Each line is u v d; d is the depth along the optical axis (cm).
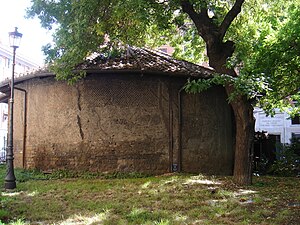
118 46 1297
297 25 866
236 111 1123
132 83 1335
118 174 1295
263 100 1139
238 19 1465
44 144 1391
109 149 1313
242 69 1008
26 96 1480
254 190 997
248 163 1101
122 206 784
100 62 1338
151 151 1323
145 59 1387
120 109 1325
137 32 1158
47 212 739
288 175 1489
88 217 695
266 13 1430
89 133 1328
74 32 1017
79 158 1327
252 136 1114
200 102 1406
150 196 900
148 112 1333
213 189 996
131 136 1317
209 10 1277
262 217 687
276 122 2547
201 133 1395
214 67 1154
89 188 1042
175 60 1495
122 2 925
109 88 1334
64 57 1055
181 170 1345
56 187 1070
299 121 2505
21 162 1477
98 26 1038
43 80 1420
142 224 634
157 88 1348
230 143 1475
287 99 1309
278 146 1670
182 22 1370
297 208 760
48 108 1395
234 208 759
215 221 650
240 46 1094
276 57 909
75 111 1348
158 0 1086
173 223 635
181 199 861
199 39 1602
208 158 1398
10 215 713
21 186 1092
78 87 1351
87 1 981
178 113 1363
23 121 1487
